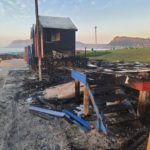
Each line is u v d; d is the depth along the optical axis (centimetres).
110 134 296
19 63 1836
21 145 276
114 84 355
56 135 301
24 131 321
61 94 490
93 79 370
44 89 606
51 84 661
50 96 495
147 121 325
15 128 335
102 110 322
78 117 352
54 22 1101
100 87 343
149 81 300
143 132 296
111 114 347
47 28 1032
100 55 1711
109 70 396
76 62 902
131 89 452
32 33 1176
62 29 1066
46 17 1129
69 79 696
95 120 344
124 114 338
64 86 560
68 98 471
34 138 295
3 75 991
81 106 409
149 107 323
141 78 306
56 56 930
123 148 256
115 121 318
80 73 377
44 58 912
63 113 383
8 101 502
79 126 328
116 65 504
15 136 305
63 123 348
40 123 352
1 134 315
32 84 671
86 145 268
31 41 1289
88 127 315
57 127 330
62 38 1079
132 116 327
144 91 318
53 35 1057
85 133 302
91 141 278
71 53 1083
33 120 367
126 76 329
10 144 281
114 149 256
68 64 906
